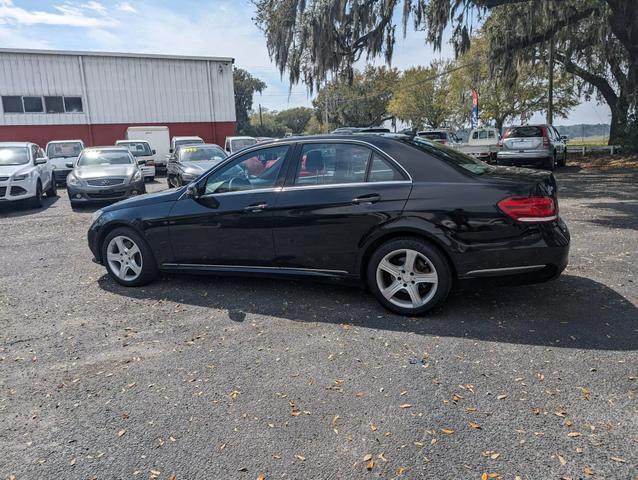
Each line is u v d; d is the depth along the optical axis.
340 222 4.41
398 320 4.25
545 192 4.04
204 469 2.47
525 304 4.52
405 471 2.41
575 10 17.05
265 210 4.69
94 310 4.75
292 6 16.56
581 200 10.73
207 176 5.08
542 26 17.52
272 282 5.43
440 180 4.19
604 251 6.29
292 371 3.43
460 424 2.77
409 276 4.28
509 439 2.62
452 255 4.09
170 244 5.20
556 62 24.80
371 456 2.53
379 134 4.62
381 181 4.35
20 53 24.61
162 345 3.92
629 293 4.71
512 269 4.04
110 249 5.48
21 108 24.94
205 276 5.73
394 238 4.29
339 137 4.61
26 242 8.09
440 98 45.28
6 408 3.08
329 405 3.00
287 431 2.76
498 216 3.98
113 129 26.75
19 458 2.60
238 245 4.89
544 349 3.62
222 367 3.52
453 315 4.32
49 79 25.27
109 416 2.96
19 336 4.17
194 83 28.16
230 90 29.08
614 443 2.56
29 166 12.29
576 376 3.22
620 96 21.22
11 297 5.21
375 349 3.72
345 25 17.06
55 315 4.64
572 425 2.72
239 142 21.92
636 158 19.88
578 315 4.21
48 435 2.79
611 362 3.39
